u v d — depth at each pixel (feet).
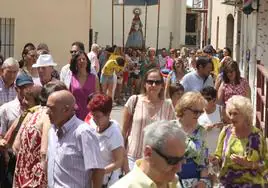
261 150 29.66
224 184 29.89
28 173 28.63
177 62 56.24
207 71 46.98
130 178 18.24
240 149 29.50
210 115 37.45
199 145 27.89
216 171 29.71
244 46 94.38
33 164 28.58
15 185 29.25
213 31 144.25
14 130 31.99
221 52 102.68
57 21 84.89
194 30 238.07
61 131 25.04
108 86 75.25
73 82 42.93
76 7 85.51
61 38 85.25
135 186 18.06
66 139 24.98
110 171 30.40
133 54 126.11
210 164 28.66
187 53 103.04
